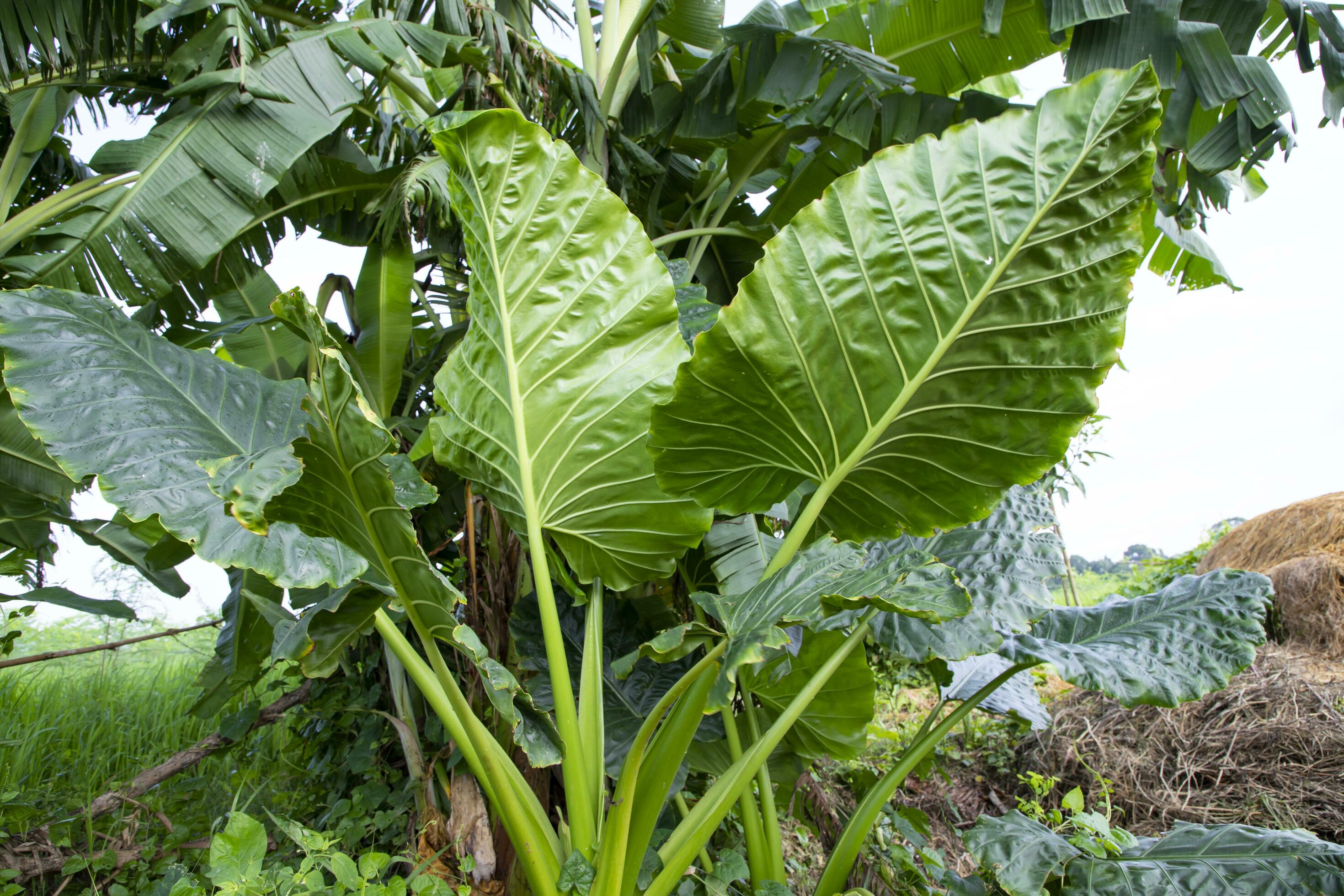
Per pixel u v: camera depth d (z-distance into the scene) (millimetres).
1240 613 2213
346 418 1229
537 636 2236
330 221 2990
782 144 3201
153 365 1546
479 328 1869
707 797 1709
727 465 1766
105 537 2484
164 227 2119
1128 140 1402
